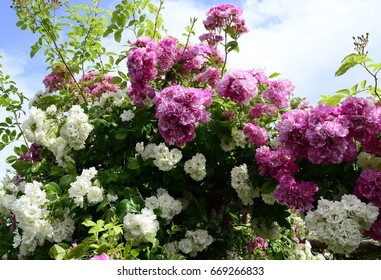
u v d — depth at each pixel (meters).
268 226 3.13
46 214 2.60
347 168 2.51
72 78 4.11
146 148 2.91
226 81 2.78
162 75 3.23
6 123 4.02
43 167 3.36
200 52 3.15
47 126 3.36
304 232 3.89
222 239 3.38
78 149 3.04
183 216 3.06
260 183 2.81
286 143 2.47
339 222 2.19
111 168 2.90
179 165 2.90
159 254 2.53
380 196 2.30
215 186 3.19
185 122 2.59
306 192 2.44
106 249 2.11
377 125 2.34
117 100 3.32
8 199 3.32
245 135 2.91
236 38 3.29
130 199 2.66
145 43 3.09
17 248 3.04
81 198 2.57
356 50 2.58
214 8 3.25
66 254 2.04
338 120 2.35
